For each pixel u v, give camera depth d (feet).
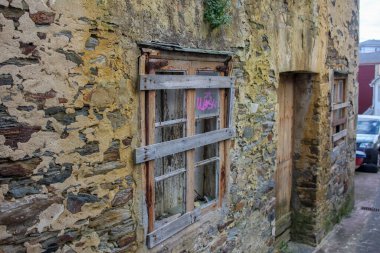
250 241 13.38
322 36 17.85
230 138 11.69
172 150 9.30
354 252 18.08
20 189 6.38
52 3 6.50
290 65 15.25
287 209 18.81
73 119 7.08
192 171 10.22
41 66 6.45
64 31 6.75
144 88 8.33
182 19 9.45
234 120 11.88
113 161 7.92
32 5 6.22
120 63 7.86
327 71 18.81
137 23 8.16
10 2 5.93
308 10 16.40
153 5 8.55
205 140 10.44
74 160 7.16
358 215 23.44
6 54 5.97
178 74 9.68
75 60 6.98
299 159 18.81
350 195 24.30
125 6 7.85
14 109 6.15
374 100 73.00
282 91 17.46
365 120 39.86
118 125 7.96
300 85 18.44
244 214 12.89
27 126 6.35
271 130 14.26
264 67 13.38
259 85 13.20
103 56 7.49
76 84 7.05
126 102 8.08
